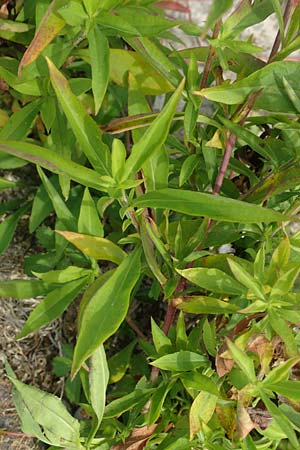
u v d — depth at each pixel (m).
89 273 0.63
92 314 0.54
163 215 0.65
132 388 0.71
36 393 0.60
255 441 0.65
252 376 0.56
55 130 0.67
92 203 0.62
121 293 0.54
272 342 0.59
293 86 0.57
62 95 0.53
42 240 0.72
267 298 0.55
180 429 0.63
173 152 0.71
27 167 0.78
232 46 0.58
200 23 0.91
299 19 0.56
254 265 0.56
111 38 0.76
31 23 0.73
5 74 0.66
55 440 0.61
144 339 0.73
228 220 0.52
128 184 0.54
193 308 0.60
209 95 0.58
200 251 0.61
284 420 0.55
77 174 0.54
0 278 0.73
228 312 0.59
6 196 0.76
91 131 0.54
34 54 0.57
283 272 0.56
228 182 0.67
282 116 0.62
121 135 0.80
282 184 0.61
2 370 0.70
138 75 0.67
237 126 0.60
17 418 0.69
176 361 0.60
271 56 0.60
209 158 0.64
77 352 0.52
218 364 0.58
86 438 0.63
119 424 0.64
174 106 0.51
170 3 0.82
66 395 0.73
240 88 0.57
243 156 0.71
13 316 0.72
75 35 0.64
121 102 0.76
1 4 0.75
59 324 0.74
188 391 0.61
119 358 0.72
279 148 0.61
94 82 0.58
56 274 0.62
